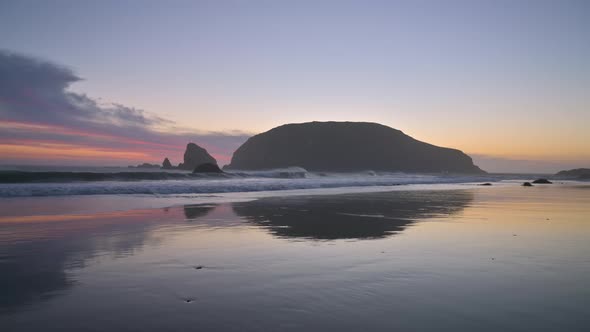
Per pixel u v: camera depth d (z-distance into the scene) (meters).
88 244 6.86
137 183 24.44
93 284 4.50
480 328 3.24
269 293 4.20
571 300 3.98
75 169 64.75
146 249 6.50
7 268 5.18
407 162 128.50
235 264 5.52
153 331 3.16
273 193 21.14
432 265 5.48
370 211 12.55
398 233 8.29
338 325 3.30
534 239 7.59
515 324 3.33
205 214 11.39
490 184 41.53
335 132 135.00
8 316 3.47
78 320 3.39
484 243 7.16
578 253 6.30
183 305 3.80
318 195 19.86
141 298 4.01
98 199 15.77
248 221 9.99
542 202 16.67
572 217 11.24
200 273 5.04
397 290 4.31
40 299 3.95
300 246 6.86
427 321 3.39
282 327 3.25
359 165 122.38
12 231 8.16
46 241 7.11
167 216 10.85
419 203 15.73
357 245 6.96
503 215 11.69
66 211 11.77
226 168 139.25
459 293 4.20
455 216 11.37
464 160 146.00
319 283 4.59
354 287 4.43
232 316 3.51
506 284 4.55
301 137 133.00
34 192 17.33
